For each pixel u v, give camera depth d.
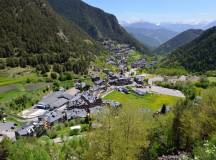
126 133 45.66
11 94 173.50
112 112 46.59
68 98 183.25
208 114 53.78
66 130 117.00
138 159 49.22
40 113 156.12
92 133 46.00
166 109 130.50
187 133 58.59
